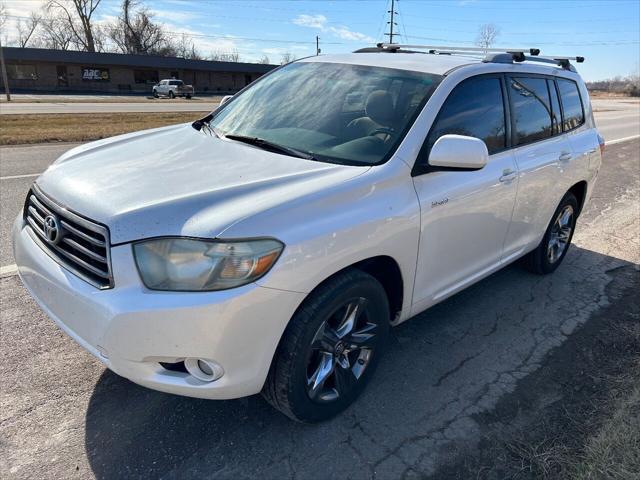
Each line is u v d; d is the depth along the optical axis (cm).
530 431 271
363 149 281
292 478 237
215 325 207
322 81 343
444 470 245
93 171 264
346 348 264
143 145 311
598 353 348
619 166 1070
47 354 315
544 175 396
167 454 246
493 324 381
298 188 238
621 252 546
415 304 304
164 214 215
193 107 2950
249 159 275
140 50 7644
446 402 292
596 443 260
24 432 254
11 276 411
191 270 205
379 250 255
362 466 245
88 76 5769
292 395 241
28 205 280
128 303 206
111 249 210
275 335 224
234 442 255
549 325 384
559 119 432
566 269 493
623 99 6431
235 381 222
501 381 314
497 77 353
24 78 5450
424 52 404
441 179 292
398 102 303
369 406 286
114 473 234
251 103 358
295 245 219
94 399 279
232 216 214
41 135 1223
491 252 365
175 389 221
